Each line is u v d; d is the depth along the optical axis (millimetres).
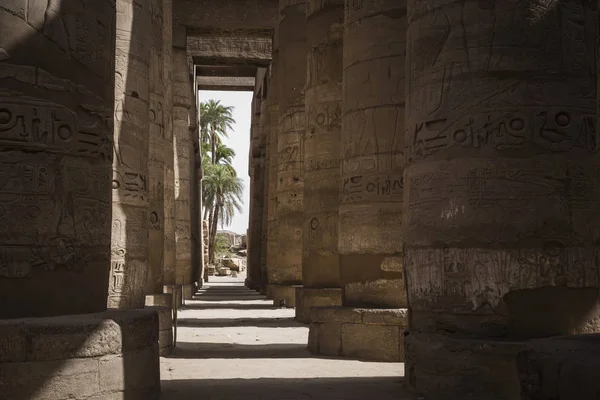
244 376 8609
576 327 7039
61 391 5605
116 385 5969
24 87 6012
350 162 11039
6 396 5430
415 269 7676
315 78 14836
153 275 12977
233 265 60188
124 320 6098
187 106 24875
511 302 7016
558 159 7078
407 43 8141
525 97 7129
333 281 14766
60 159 6195
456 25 7422
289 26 19703
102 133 6668
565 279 7004
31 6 6086
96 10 6672
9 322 5586
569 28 7258
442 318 7324
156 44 13125
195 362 9852
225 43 28203
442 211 7336
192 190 29844
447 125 7363
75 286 6305
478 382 6844
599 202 4922
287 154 20000
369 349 10172
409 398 7156
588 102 7227
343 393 7445
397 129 10688
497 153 7121
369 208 10703
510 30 7219
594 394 3887
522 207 7031
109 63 6871
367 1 11000
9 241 5914
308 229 14984
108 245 6816
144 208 10781
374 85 10836
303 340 12578
